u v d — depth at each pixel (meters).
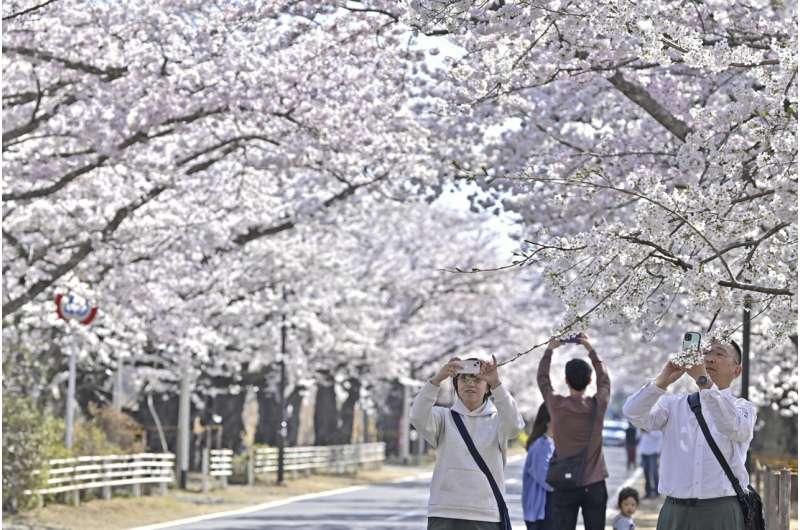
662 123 28.66
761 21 23.78
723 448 15.29
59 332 55.97
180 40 37.69
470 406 16.81
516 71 27.14
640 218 17.98
